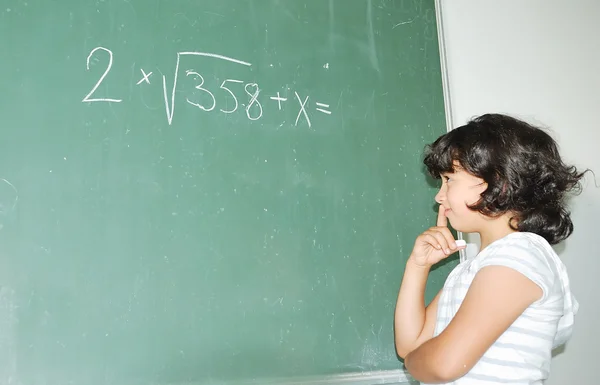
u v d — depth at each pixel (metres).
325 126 1.45
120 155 1.24
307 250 1.37
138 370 1.18
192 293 1.24
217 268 1.27
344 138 1.46
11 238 1.13
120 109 1.25
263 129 1.38
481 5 1.78
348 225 1.43
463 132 1.05
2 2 1.20
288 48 1.44
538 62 1.81
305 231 1.38
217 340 1.25
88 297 1.17
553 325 0.95
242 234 1.31
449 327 0.92
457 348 0.89
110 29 1.27
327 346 1.35
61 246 1.16
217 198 1.30
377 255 1.44
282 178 1.38
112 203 1.21
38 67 1.20
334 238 1.40
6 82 1.18
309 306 1.35
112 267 1.19
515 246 0.95
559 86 1.82
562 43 1.85
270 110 1.39
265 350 1.29
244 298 1.29
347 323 1.38
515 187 0.99
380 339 1.41
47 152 1.18
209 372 1.23
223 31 1.37
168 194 1.26
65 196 1.18
